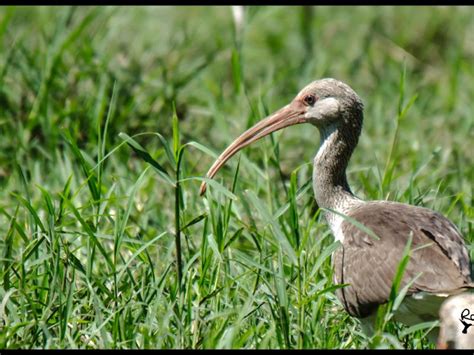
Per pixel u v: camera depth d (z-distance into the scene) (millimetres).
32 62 17969
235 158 16281
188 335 11469
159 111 18031
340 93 13758
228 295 12250
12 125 17234
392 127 18812
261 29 22859
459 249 11836
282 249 12992
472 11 23156
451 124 18906
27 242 12844
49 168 16562
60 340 11430
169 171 16750
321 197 13695
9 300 11742
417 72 21484
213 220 12570
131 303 11711
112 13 19938
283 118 14055
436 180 15969
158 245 13383
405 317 11852
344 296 12273
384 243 12031
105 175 15914
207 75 21016
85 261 13578
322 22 23047
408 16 23156
